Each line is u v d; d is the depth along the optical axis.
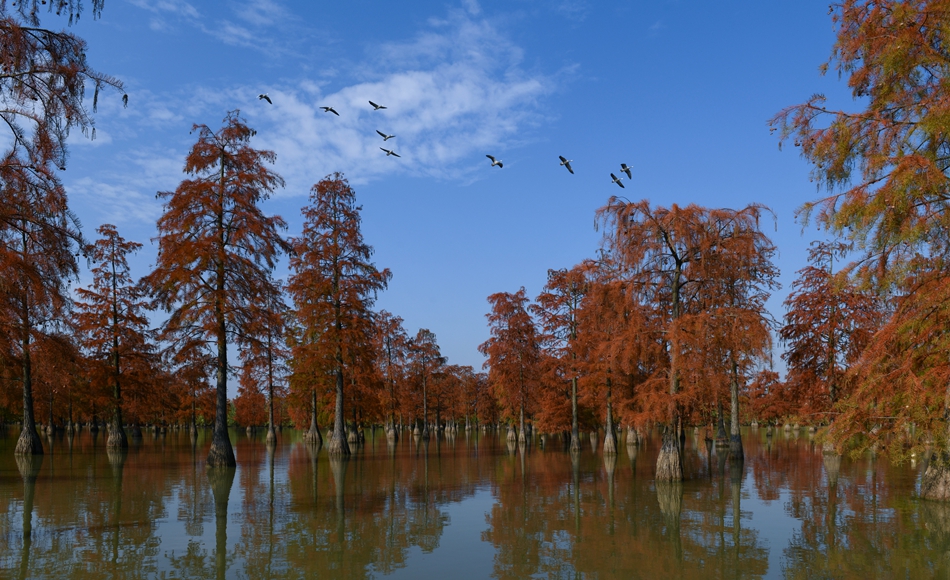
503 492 19.20
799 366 33.69
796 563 10.66
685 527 13.73
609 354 23.08
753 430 79.62
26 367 31.09
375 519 14.59
